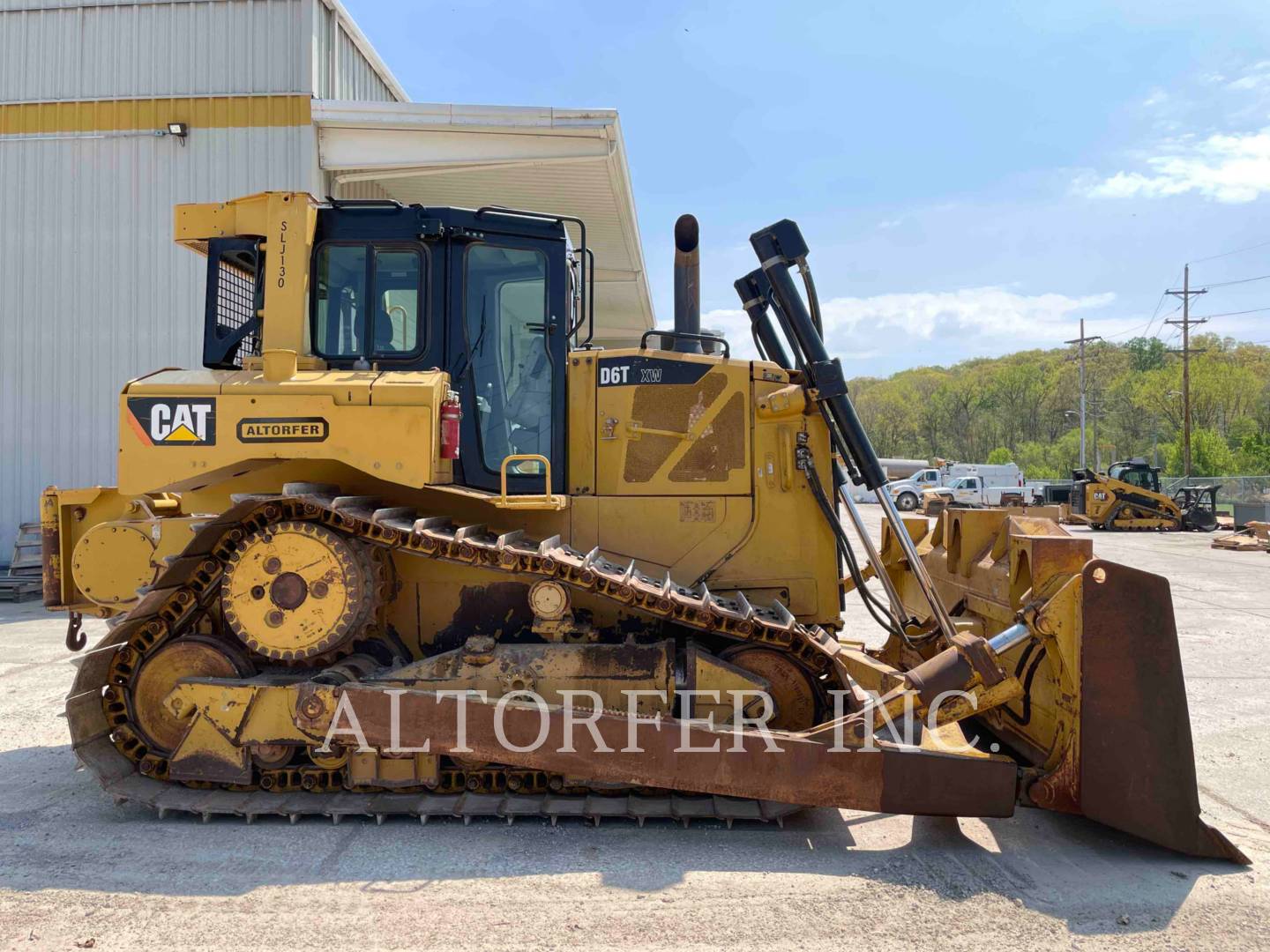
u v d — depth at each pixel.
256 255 4.19
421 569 4.12
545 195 11.77
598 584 3.76
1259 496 30.91
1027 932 2.78
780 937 2.73
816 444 4.43
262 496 3.59
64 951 2.60
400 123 10.26
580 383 4.37
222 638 3.91
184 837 3.50
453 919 2.82
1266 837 3.61
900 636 4.36
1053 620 3.41
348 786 3.72
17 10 11.27
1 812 3.77
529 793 3.81
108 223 11.20
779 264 4.25
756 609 4.17
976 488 35.97
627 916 2.86
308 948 2.63
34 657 6.89
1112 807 3.31
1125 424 65.94
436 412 3.69
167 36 11.02
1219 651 7.54
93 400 11.30
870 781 3.40
